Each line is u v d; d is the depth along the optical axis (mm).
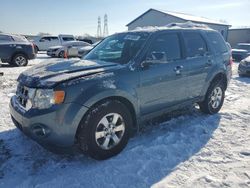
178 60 4441
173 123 4898
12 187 2914
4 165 3336
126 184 2986
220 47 5574
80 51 13148
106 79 3398
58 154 3547
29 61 16922
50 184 2959
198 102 5168
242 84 9500
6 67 13336
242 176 3160
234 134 4445
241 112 5727
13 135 4215
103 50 4484
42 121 3074
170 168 3320
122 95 3512
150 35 4133
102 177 3107
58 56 20453
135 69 3752
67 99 3076
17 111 3387
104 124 3393
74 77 3236
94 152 3336
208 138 4254
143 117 3973
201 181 3041
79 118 3146
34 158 3512
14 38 13758
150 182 3027
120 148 3627
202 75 4930
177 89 4430
